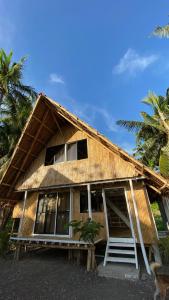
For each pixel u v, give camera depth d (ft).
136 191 27.25
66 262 24.85
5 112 57.36
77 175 30.32
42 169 34.60
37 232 30.55
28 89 56.44
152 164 65.62
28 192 35.47
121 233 31.22
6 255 29.63
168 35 33.45
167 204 31.27
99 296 14.47
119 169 27.71
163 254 22.43
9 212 46.32
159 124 64.44
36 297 14.39
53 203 31.96
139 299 13.84
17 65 52.90
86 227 22.68
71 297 14.35
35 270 21.47
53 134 37.81
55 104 31.40
